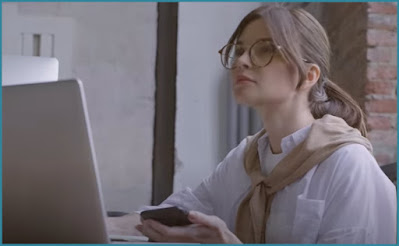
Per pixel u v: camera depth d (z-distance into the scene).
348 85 3.00
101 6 3.56
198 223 0.99
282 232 1.23
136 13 3.57
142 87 3.54
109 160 3.46
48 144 0.89
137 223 1.34
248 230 1.29
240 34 1.31
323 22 3.36
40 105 0.89
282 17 1.26
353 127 1.41
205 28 3.52
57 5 3.50
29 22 3.45
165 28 3.56
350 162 1.21
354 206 1.16
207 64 3.51
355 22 2.91
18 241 0.93
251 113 3.46
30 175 0.91
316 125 1.27
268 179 1.28
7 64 1.25
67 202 0.89
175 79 3.48
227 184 1.48
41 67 1.27
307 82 1.29
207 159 3.46
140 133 3.50
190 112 3.46
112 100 3.51
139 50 3.56
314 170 1.24
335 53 3.19
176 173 3.42
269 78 1.25
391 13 2.79
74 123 0.88
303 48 1.28
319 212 1.18
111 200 3.43
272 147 1.36
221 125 3.48
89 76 3.50
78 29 3.52
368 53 2.77
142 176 3.47
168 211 1.00
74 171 0.88
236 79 1.27
